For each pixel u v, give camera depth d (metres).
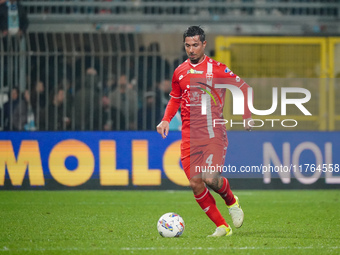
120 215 33.31
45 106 46.72
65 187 46.56
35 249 21.81
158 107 46.84
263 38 47.94
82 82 46.69
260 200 41.41
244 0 57.12
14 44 46.59
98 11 54.53
